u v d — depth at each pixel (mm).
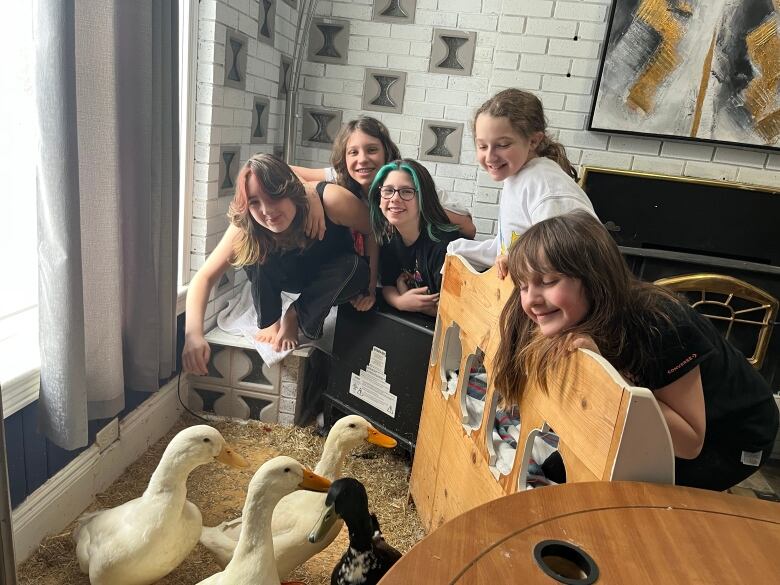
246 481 2035
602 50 2832
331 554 1746
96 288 1635
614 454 859
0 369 1522
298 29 2857
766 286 2662
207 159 2338
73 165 1419
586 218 1091
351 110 3240
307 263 2316
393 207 2250
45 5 1334
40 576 1549
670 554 695
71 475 1754
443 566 648
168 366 2002
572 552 686
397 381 2178
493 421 1424
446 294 1840
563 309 1070
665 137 2873
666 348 1059
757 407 1285
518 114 1688
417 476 1984
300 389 2439
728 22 2719
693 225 2934
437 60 3143
